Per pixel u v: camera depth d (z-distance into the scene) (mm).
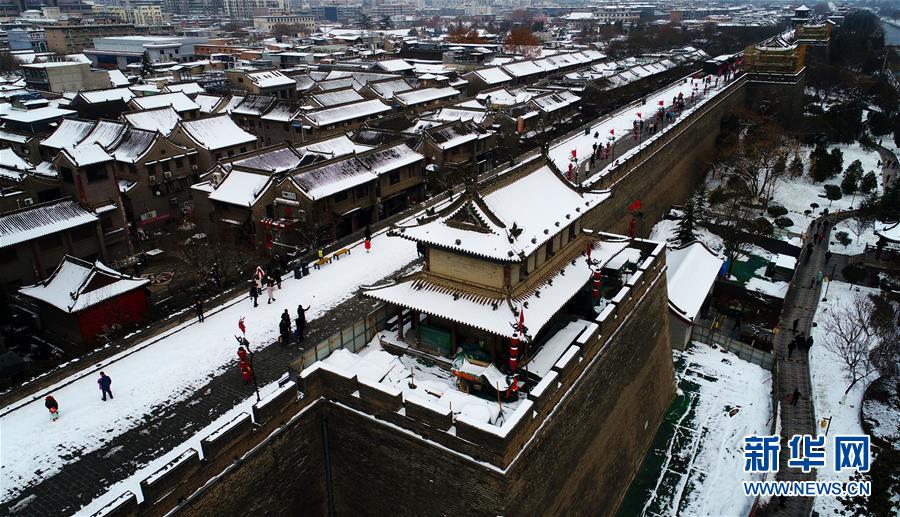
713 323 61156
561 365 30984
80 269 52938
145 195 85688
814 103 147875
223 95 135000
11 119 115812
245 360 34875
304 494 32500
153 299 61312
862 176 98188
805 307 64000
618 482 40500
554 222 36000
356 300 45562
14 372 47188
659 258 46594
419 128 102812
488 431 26422
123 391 34469
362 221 80500
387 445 30578
